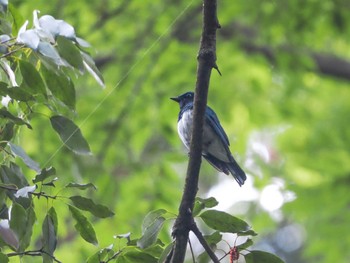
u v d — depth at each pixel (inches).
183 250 219.5
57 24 207.9
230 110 601.3
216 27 233.6
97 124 566.6
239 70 602.9
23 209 204.8
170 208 525.7
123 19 572.1
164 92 577.9
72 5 525.3
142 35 579.8
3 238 220.7
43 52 201.8
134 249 224.4
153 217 221.9
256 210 600.4
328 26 586.2
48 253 213.2
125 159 555.2
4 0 227.3
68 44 207.8
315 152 592.4
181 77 582.2
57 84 217.5
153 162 553.0
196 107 227.8
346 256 563.2
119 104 573.0
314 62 583.2
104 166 536.4
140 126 573.0
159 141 609.9
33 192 212.2
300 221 592.7
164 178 542.0
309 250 573.0
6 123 220.7
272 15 583.8
